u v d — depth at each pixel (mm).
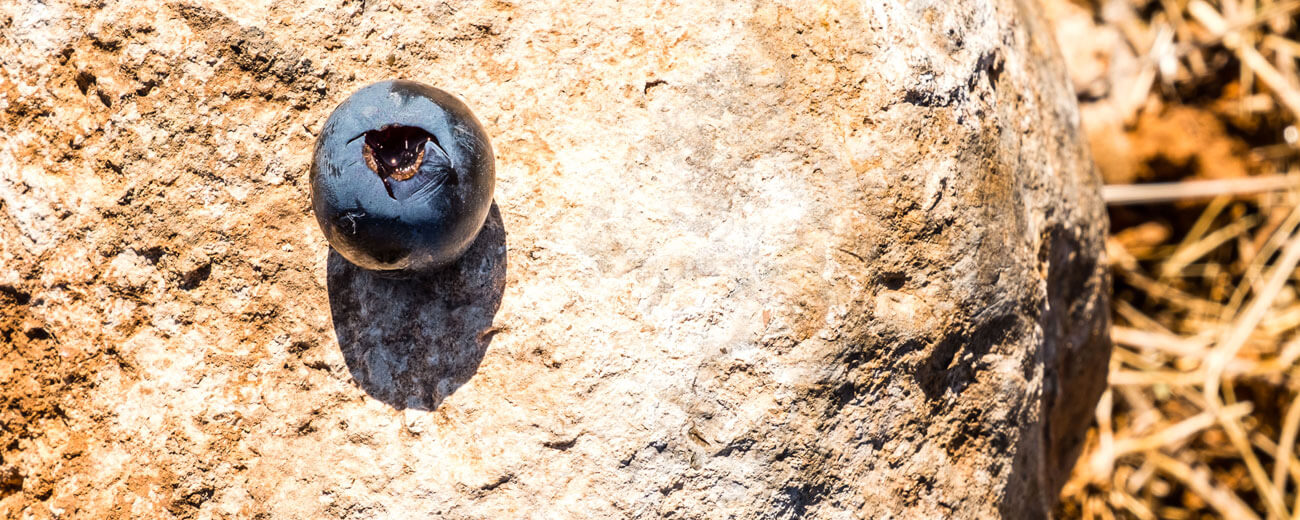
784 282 307
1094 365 343
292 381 306
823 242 308
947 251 312
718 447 304
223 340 307
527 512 302
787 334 306
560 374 304
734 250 307
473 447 304
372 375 306
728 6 312
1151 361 418
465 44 312
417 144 294
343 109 292
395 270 297
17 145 309
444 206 291
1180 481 406
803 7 313
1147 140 415
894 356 310
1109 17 419
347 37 311
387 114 291
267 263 308
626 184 308
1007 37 324
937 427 314
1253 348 417
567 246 306
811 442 306
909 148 311
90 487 306
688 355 305
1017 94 324
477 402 304
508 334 305
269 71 310
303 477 304
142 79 309
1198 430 402
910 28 314
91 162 309
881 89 311
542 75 311
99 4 310
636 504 303
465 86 311
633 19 312
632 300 305
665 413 304
